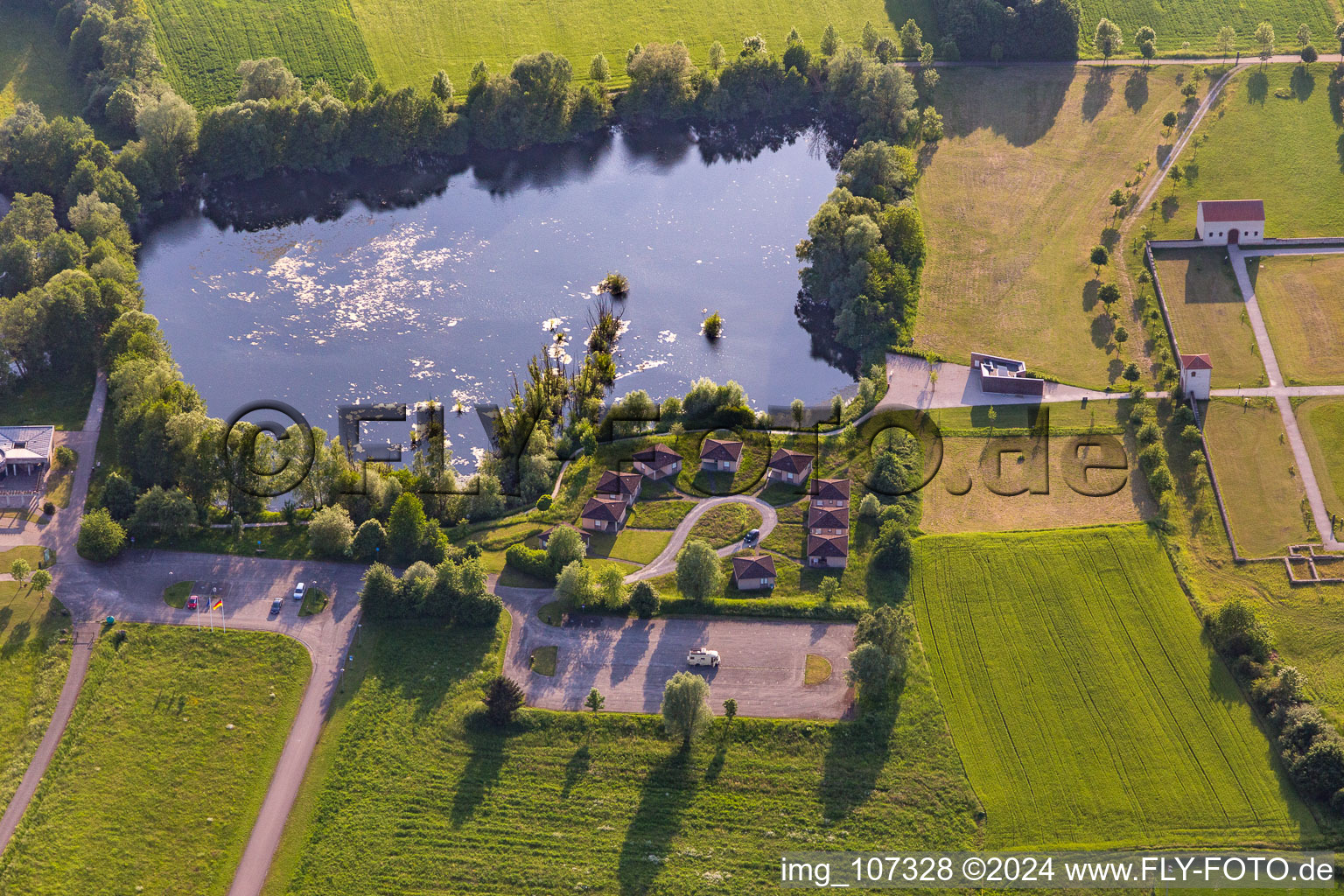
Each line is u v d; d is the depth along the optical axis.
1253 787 187.38
